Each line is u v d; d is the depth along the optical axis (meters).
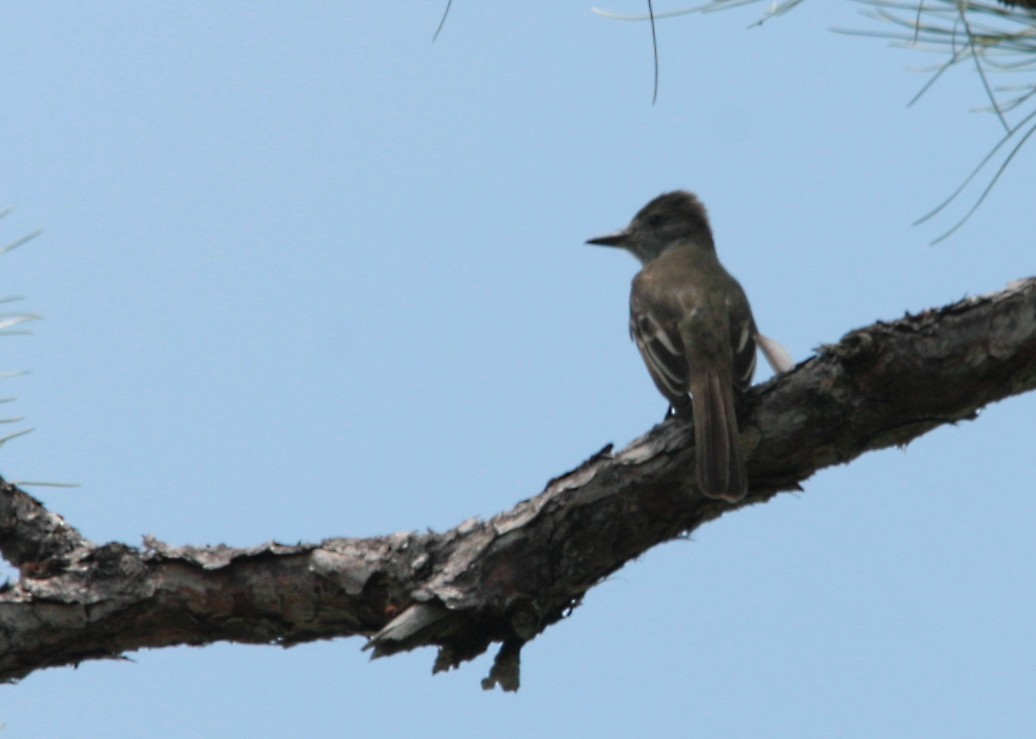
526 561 7.89
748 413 7.84
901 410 7.52
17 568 8.26
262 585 8.03
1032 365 7.16
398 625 7.57
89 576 8.03
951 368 7.22
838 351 7.34
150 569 8.05
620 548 8.00
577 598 8.20
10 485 8.25
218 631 8.20
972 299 7.24
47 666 8.09
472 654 7.90
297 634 8.29
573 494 7.92
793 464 7.94
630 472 7.87
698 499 7.94
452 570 7.86
